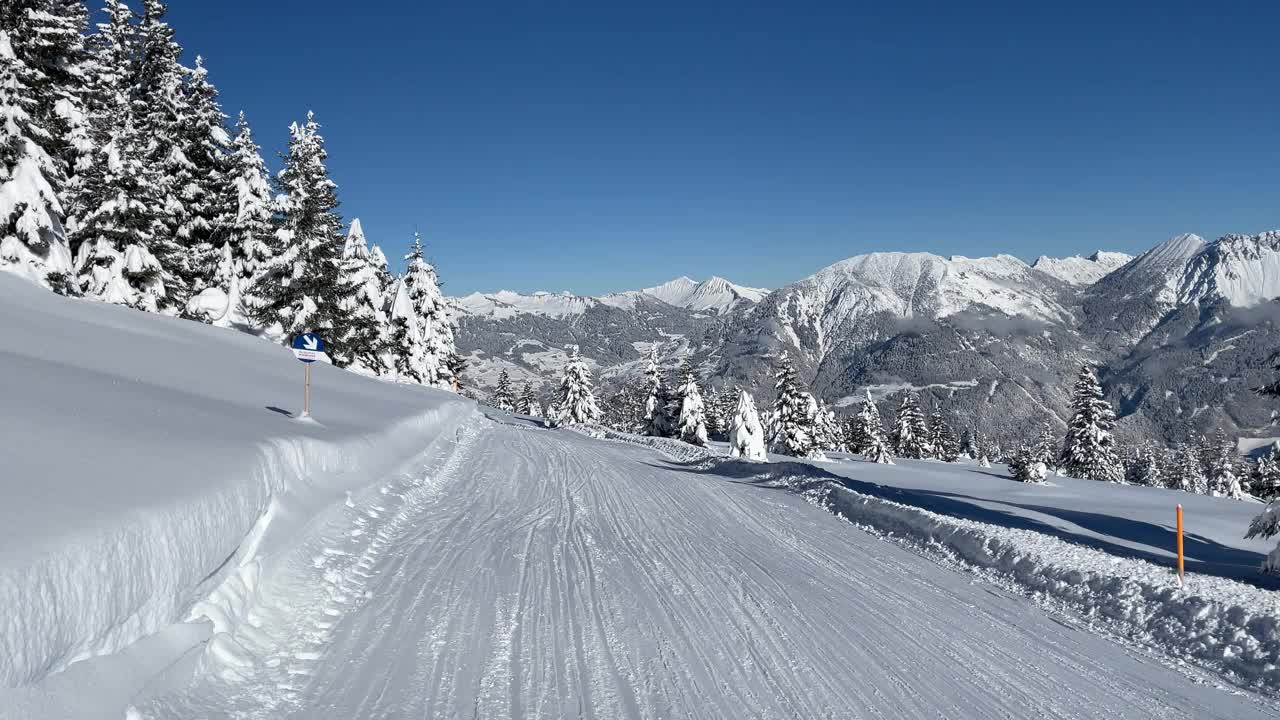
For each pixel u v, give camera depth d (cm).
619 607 780
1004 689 625
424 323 5191
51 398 768
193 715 431
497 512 1298
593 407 6800
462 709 506
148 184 2683
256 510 670
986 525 1247
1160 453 9750
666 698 558
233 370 1911
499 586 820
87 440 612
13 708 319
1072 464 5894
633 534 1209
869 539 1320
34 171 2195
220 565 570
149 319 2327
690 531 1282
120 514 445
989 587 989
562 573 904
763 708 552
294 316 3017
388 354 4191
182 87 3222
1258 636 708
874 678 630
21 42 2339
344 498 985
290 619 621
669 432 6444
